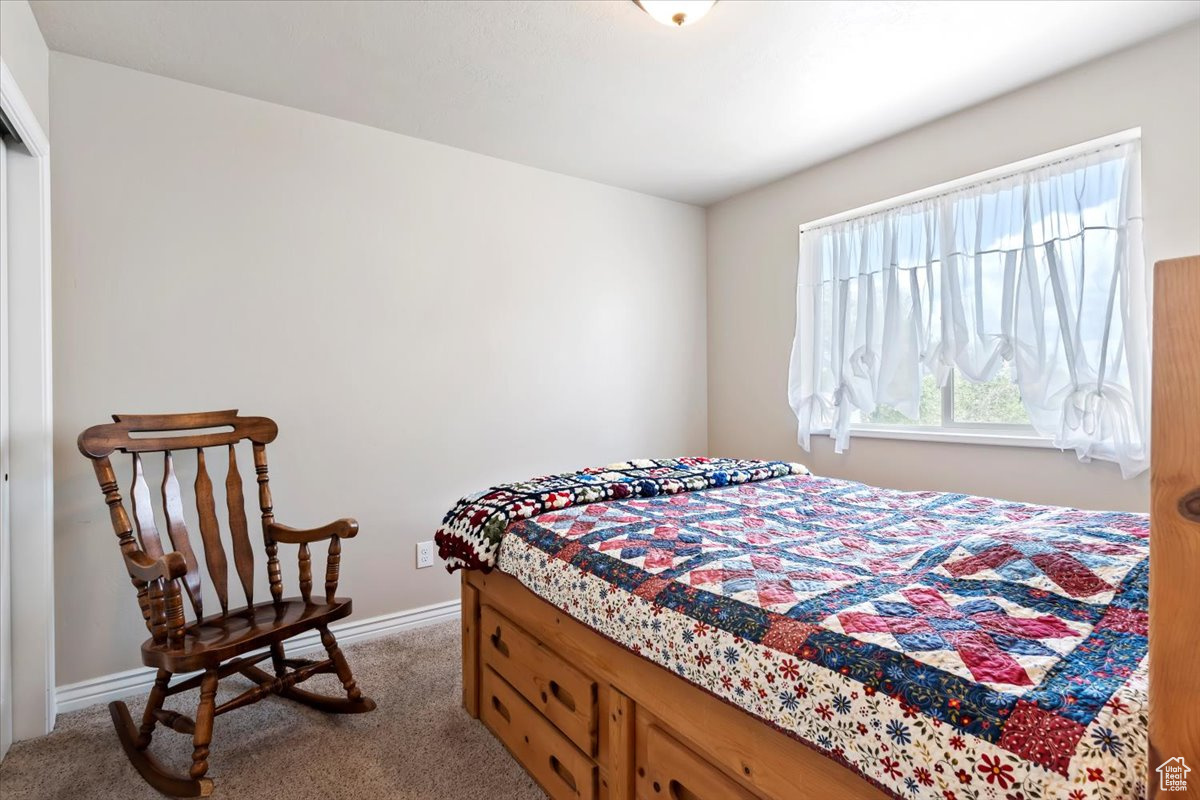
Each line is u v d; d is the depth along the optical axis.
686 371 3.70
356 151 2.54
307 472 2.42
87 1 1.72
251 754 1.70
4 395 1.73
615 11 1.82
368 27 1.88
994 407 2.50
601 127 2.61
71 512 1.97
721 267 3.68
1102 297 2.11
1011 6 1.81
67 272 1.96
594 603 1.30
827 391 3.06
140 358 2.09
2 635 1.71
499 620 1.76
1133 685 0.69
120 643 2.05
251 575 2.00
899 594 1.04
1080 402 2.14
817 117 2.53
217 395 2.23
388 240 2.62
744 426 3.56
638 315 3.48
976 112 2.44
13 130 1.65
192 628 1.75
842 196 2.97
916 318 2.65
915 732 0.73
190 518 2.18
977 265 2.43
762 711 0.92
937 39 1.98
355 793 1.53
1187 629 0.52
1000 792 0.64
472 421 2.86
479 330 2.88
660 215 3.58
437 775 1.61
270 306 2.34
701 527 1.57
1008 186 2.35
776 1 1.78
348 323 2.52
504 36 1.94
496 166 2.94
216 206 2.23
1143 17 1.87
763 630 0.96
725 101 2.38
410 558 2.67
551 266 3.13
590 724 1.35
